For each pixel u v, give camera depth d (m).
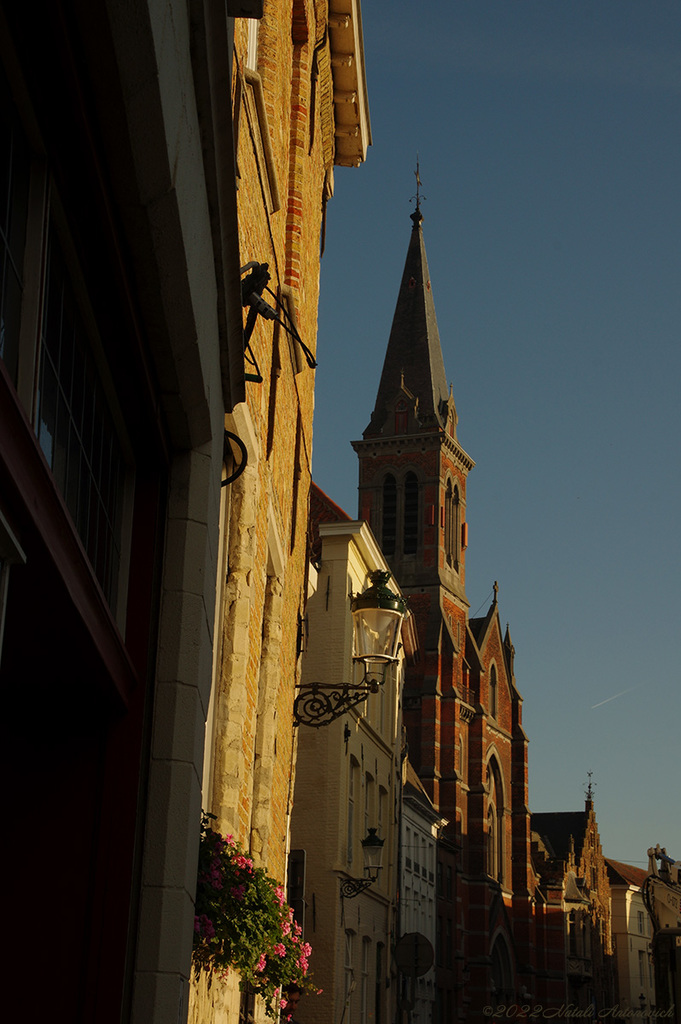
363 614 12.75
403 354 89.06
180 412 4.75
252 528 8.09
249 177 7.80
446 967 62.75
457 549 84.69
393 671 36.56
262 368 9.28
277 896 7.32
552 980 85.56
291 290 10.84
